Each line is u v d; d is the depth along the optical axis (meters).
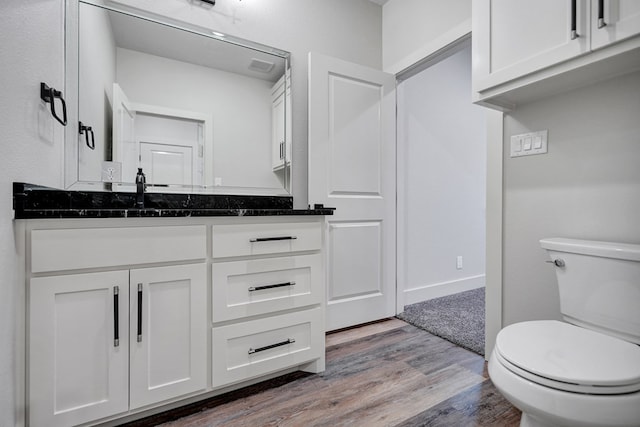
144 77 1.74
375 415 1.26
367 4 2.47
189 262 1.25
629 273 1.04
